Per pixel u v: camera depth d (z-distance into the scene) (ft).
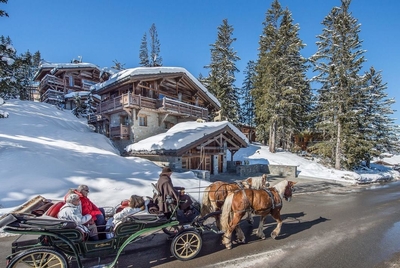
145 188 32.83
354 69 75.15
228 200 19.01
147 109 71.36
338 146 75.92
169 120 81.51
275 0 103.71
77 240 13.48
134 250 18.12
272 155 90.33
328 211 31.81
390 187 57.82
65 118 94.68
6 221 12.17
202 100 95.20
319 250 18.81
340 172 68.69
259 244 19.88
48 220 12.92
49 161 37.32
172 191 17.17
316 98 101.76
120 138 70.49
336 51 78.13
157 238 20.43
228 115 108.58
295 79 96.22
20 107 87.76
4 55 31.63
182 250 16.90
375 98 96.73
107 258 16.69
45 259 13.61
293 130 101.60
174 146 48.80
